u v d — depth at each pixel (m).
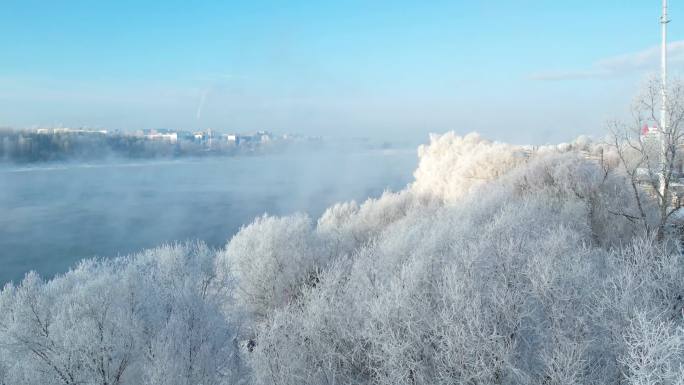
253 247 33.62
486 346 13.55
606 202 29.23
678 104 22.45
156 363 14.27
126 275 18.31
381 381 14.87
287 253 32.06
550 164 36.19
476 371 13.76
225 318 19.91
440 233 25.80
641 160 24.14
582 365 13.05
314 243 35.53
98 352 14.68
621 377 13.20
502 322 14.79
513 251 18.31
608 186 30.81
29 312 16.61
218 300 21.84
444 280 16.55
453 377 14.14
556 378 12.80
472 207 34.09
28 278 19.12
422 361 14.95
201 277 22.70
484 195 37.66
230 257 32.47
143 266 22.50
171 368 14.16
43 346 15.44
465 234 24.78
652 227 25.17
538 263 16.12
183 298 18.19
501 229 23.48
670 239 22.81
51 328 15.82
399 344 14.89
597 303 15.25
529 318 15.72
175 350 15.20
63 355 14.55
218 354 16.61
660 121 23.12
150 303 17.58
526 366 14.02
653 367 11.27
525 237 22.17
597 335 14.45
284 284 30.81
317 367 16.98
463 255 18.62
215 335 17.31
